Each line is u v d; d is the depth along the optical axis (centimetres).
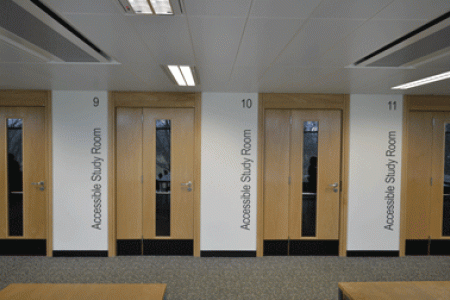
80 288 187
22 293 179
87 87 382
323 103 416
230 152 414
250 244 415
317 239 421
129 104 409
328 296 302
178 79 331
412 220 427
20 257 400
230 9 159
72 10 160
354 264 388
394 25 179
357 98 419
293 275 352
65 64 271
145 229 418
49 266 371
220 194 414
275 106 414
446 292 183
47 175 406
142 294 181
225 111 414
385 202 420
